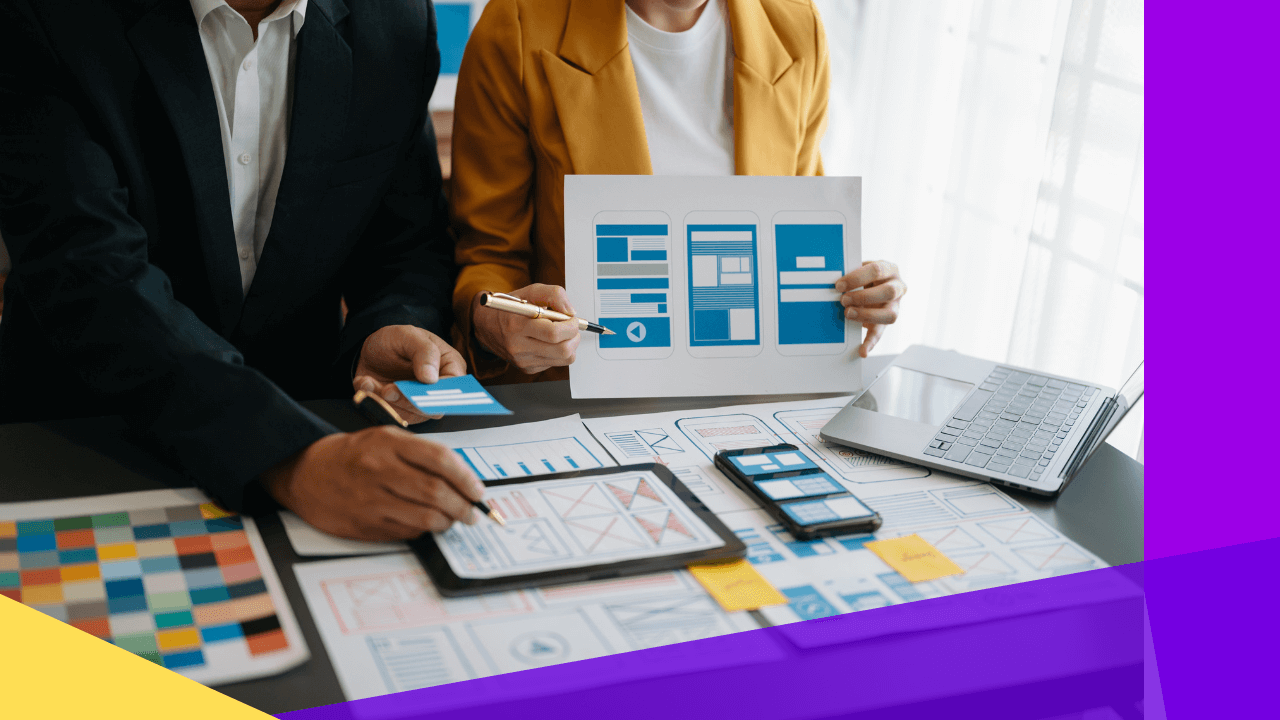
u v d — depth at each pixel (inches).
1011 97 72.6
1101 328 61.5
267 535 29.3
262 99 45.8
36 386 46.6
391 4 48.0
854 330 43.5
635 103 52.4
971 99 76.2
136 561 27.3
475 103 53.1
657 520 30.6
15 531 28.4
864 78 95.4
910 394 40.8
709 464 35.7
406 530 28.5
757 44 54.7
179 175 43.4
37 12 39.1
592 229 42.2
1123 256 60.6
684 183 42.7
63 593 25.5
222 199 44.1
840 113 96.6
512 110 52.4
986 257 75.4
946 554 29.9
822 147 96.8
